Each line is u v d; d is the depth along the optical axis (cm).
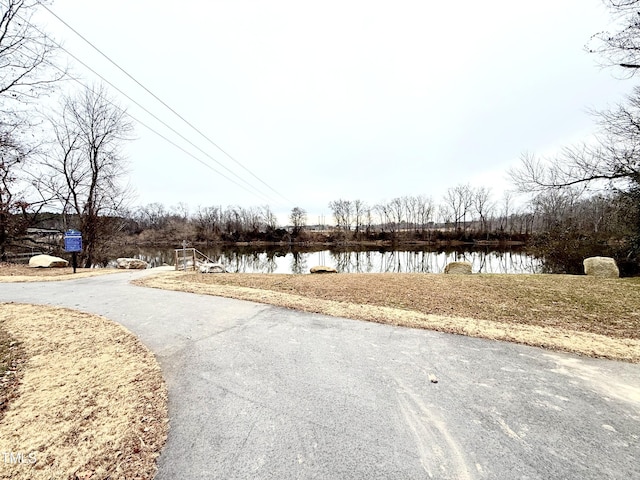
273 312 641
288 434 258
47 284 983
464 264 1316
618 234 1228
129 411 293
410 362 400
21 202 1622
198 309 664
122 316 610
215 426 270
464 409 294
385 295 790
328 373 371
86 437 255
